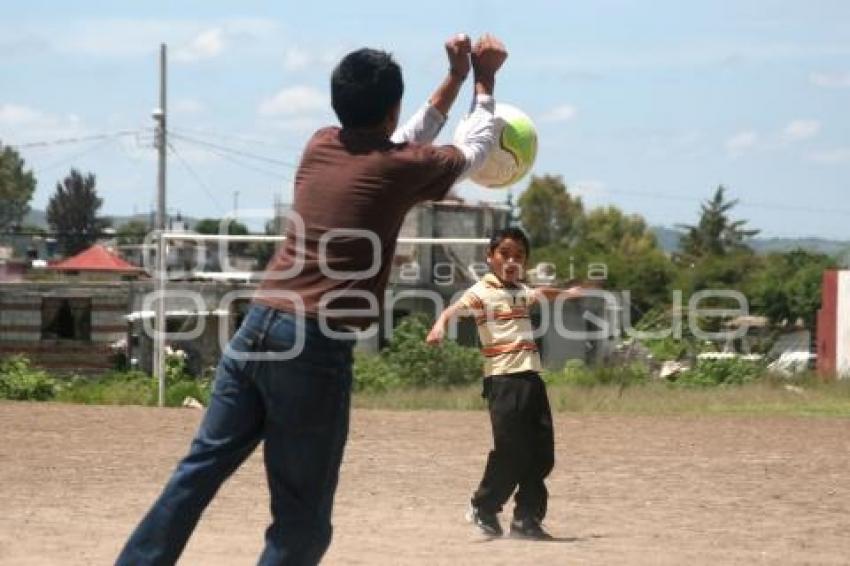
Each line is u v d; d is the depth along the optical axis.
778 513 14.46
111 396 34.16
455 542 11.86
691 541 12.24
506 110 8.00
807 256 88.69
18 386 36.16
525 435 12.31
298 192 7.04
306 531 6.93
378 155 6.91
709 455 20.75
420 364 40.72
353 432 23.95
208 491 6.98
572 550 11.42
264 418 6.96
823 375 40.34
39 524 12.45
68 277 83.38
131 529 12.17
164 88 55.50
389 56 7.05
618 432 24.73
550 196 179.50
